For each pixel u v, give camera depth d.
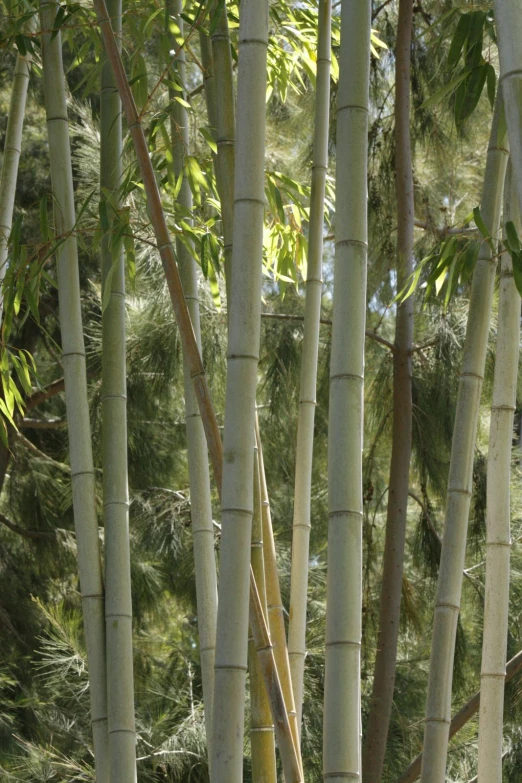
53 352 7.75
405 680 4.84
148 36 2.83
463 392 2.31
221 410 5.11
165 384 5.18
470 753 4.45
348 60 2.06
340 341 2.00
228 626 1.89
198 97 5.62
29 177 7.28
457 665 4.63
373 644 4.57
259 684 2.24
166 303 4.85
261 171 2.01
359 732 1.89
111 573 2.36
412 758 4.51
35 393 7.29
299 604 2.51
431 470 4.67
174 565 5.76
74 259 2.53
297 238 3.20
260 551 2.28
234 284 1.99
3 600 6.88
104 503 2.42
